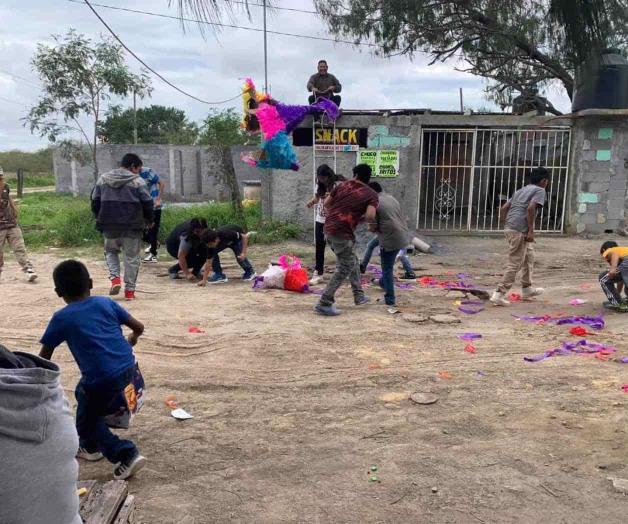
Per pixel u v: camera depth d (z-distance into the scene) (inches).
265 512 123.3
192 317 267.4
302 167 513.7
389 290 293.1
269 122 455.8
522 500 126.2
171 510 123.7
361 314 277.3
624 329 247.9
